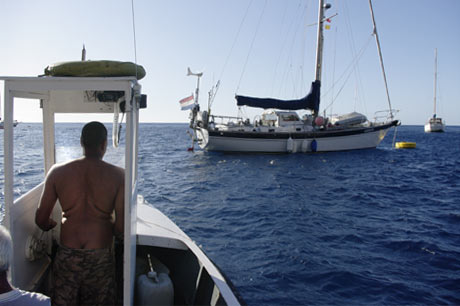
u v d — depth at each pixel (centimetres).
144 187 1410
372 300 509
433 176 1836
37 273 246
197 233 805
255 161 2347
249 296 512
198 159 2473
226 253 678
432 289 541
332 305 492
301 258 652
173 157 2633
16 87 190
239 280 561
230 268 607
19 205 213
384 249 711
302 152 2642
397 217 982
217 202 1145
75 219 217
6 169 198
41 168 256
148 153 2988
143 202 439
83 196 218
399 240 764
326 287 544
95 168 221
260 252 682
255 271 595
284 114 2650
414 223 915
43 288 256
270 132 2542
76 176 217
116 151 260
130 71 202
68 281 214
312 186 1484
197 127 2666
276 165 2175
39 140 255
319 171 1947
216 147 2633
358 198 1245
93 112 270
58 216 275
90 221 218
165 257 318
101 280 221
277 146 2595
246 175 1780
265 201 1168
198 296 264
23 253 223
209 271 257
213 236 784
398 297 516
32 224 238
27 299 137
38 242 239
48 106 263
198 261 278
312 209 1060
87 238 216
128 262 209
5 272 133
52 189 218
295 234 801
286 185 1498
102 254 219
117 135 255
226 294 232
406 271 604
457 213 1033
